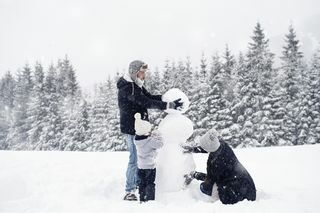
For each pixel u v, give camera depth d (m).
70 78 62.84
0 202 5.17
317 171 7.30
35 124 47.06
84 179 6.46
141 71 5.67
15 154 9.80
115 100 38.66
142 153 5.30
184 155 5.75
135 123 5.29
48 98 47.59
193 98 34.41
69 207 4.82
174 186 5.62
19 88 64.56
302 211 4.21
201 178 5.64
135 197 5.56
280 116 32.62
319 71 36.03
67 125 43.78
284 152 10.01
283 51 41.59
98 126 39.88
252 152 10.19
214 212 4.19
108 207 4.74
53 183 6.18
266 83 33.56
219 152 5.10
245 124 31.41
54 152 10.55
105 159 8.71
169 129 5.70
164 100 5.96
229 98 37.88
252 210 4.23
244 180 5.04
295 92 36.38
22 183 5.77
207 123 32.75
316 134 34.09
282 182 6.28
